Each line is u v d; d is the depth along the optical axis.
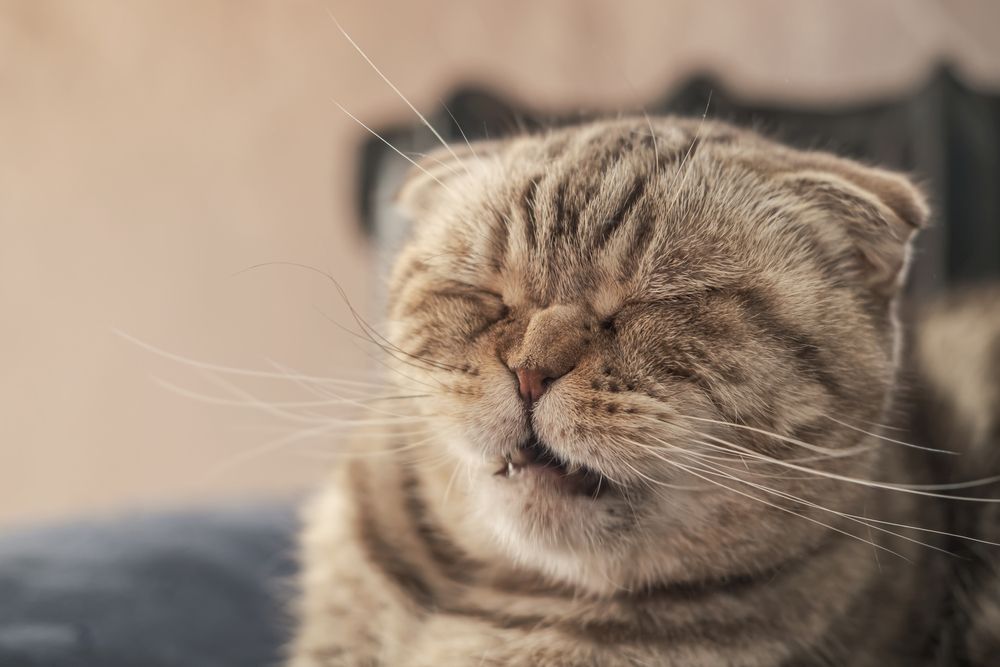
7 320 0.69
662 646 0.38
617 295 0.37
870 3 0.78
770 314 0.37
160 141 0.71
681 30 0.77
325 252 0.73
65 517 0.56
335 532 0.42
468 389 0.37
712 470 0.36
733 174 0.39
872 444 0.39
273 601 0.47
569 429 0.36
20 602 0.44
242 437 0.73
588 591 0.39
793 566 0.38
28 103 0.68
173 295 0.72
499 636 0.39
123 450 0.72
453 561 0.41
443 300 0.39
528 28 0.76
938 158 0.56
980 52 0.77
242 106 0.72
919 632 0.41
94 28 0.69
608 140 0.40
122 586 0.46
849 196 0.38
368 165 0.57
